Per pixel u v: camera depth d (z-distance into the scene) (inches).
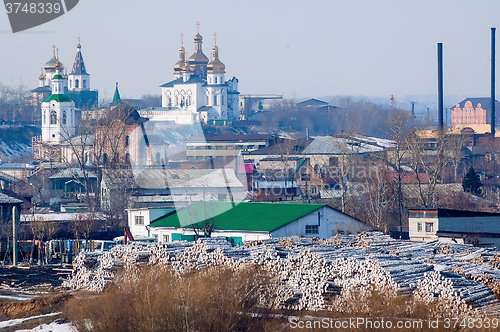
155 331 2357.3
